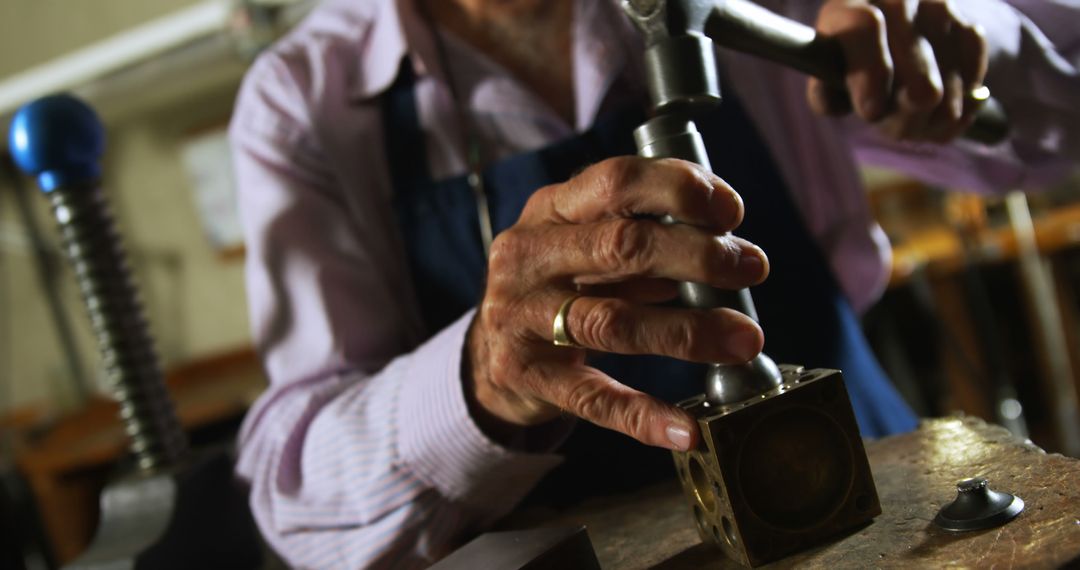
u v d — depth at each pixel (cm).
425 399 70
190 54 298
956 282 265
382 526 75
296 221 94
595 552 59
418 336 97
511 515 80
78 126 83
